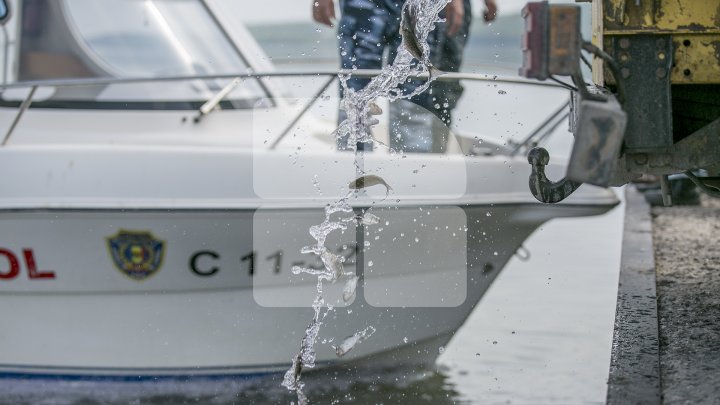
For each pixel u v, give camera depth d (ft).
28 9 17.81
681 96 12.22
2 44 17.70
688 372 11.46
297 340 15.72
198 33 18.42
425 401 14.93
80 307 15.46
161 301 15.34
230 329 15.56
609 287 20.59
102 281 15.21
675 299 14.84
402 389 15.56
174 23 18.38
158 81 16.34
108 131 16.67
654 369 11.60
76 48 17.78
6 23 17.75
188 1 18.65
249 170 14.89
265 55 18.72
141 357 15.69
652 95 11.28
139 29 18.20
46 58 17.71
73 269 15.16
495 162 16.06
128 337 15.58
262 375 15.90
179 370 15.75
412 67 16.17
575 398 14.49
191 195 14.74
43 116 16.98
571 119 12.57
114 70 17.70
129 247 15.01
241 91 17.52
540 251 24.36
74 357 15.78
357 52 16.87
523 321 18.26
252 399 15.33
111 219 14.78
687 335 12.94
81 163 14.82
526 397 14.66
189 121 16.96
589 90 10.91
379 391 15.58
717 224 21.74
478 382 15.46
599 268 22.40
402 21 12.92
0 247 15.20
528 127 29.48
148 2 18.45
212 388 15.79
